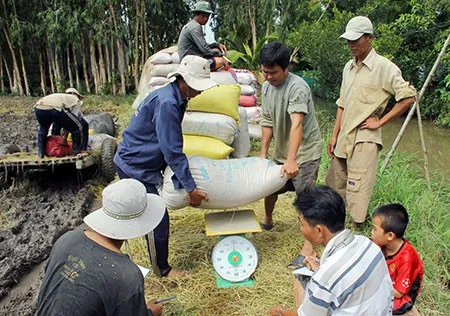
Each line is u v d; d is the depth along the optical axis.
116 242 1.82
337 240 1.66
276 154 3.40
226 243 2.99
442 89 8.94
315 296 1.59
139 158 2.87
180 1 12.99
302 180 3.28
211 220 3.11
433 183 4.93
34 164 4.87
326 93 11.38
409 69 10.16
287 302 2.76
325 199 1.73
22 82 13.27
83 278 1.63
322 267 1.62
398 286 2.31
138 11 12.19
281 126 3.23
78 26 11.23
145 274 2.53
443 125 9.73
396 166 5.11
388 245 2.35
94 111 10.20
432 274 3.14
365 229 3.64
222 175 2.90
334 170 3.73
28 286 3.50
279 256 3.27
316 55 9.80
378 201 4.06
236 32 12.47
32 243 3.99
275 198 3.53
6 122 8.91
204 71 2.66
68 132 5.16
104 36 11.70
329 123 8.05
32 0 11.73
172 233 3.64
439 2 8.58
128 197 1.82
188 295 2.86
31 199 5.02
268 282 2.96
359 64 3.34
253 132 6.26
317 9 11.39
